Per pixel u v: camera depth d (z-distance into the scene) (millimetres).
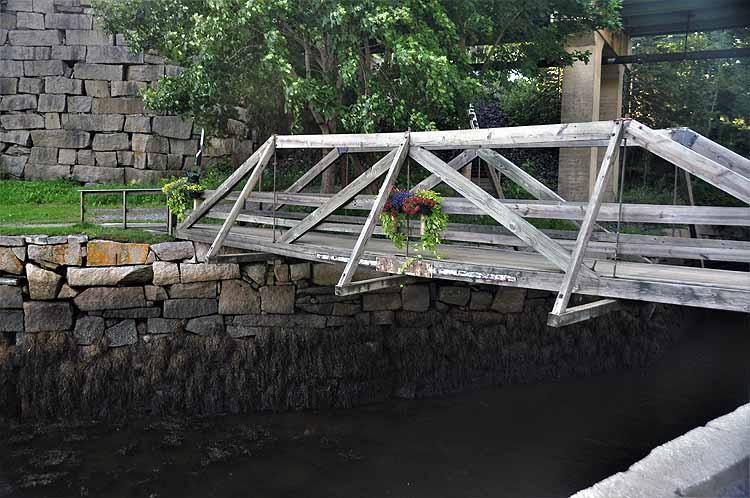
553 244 4734
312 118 13906
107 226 9273
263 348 8727
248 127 15508
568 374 9828
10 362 8242
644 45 20188
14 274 8336
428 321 9250
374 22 8156
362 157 11789
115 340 8492
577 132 4879
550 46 11805
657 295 4215
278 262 8812
